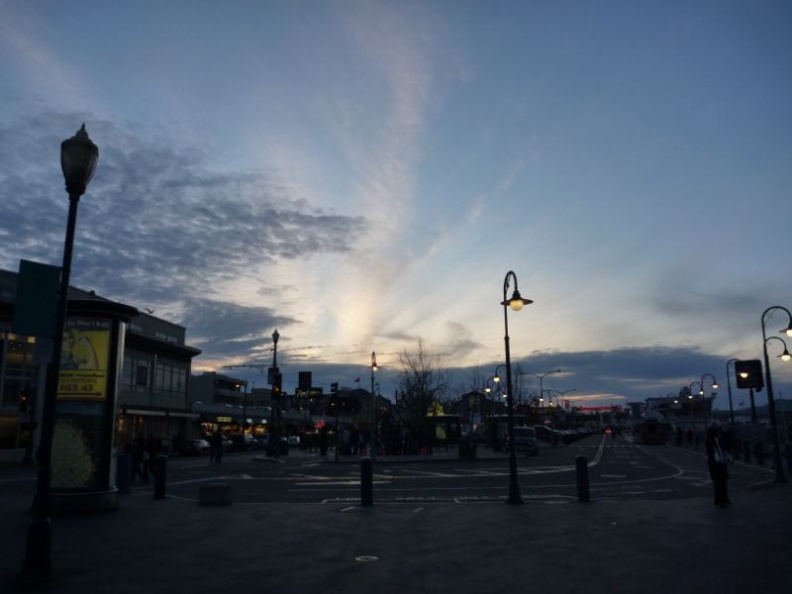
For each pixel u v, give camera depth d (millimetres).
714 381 70500
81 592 7906
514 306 18422
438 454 49594
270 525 13234
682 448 67750
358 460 41750
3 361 41625
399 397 69625
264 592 7945
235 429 82312
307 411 102500
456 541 11344
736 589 8008
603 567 9227
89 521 13789
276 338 49375
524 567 9250
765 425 46281
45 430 8852
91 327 15617
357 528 12836
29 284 9539
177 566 9383
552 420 122562
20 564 9383
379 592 7930
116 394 15766
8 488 22375
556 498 19047
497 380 70938
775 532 12164
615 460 43219
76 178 9461
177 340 64875
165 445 53156
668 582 8352
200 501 16734
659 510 15328
